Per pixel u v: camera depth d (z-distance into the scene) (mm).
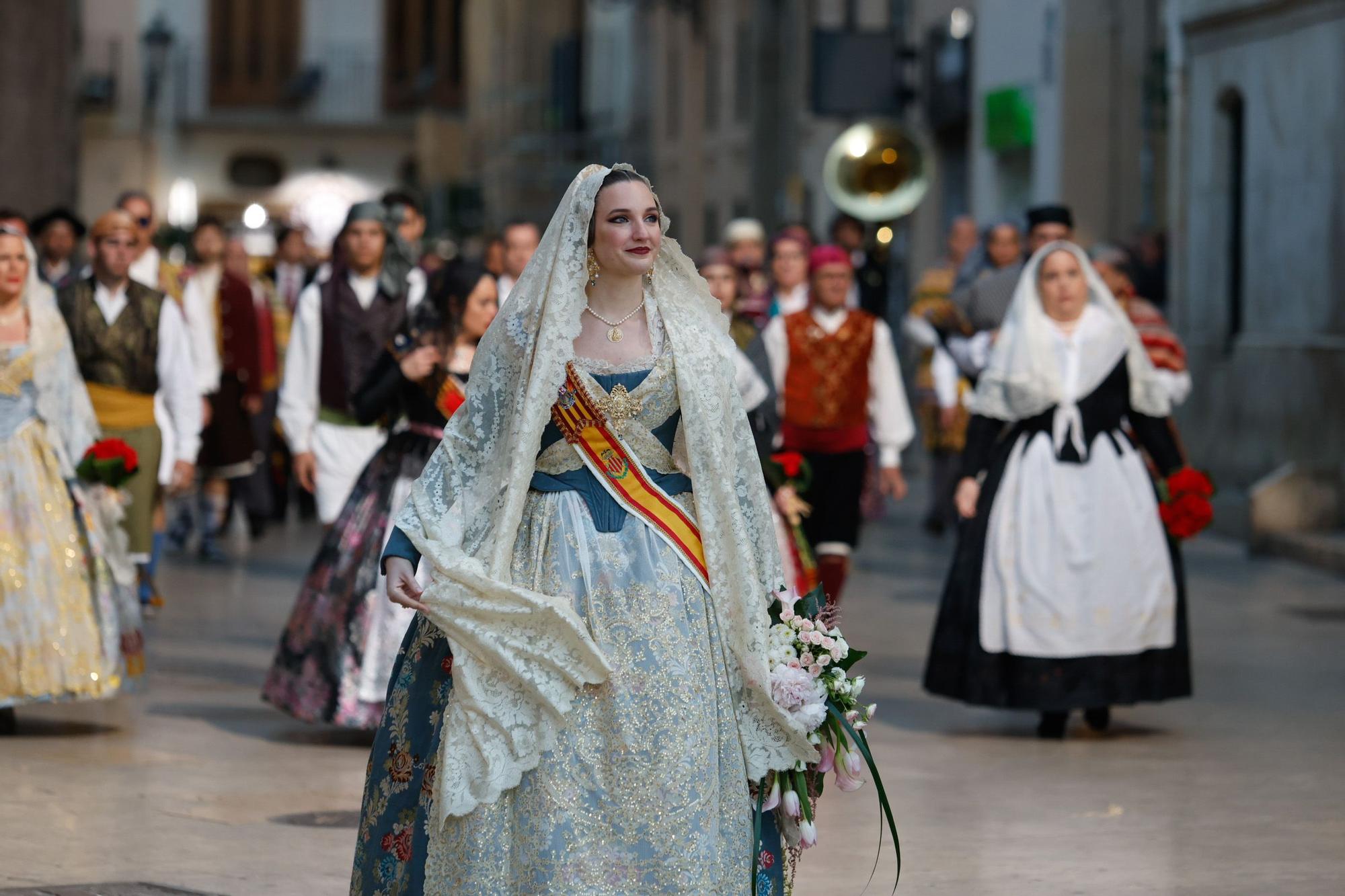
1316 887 8344
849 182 25594
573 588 6691
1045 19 28438
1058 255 11922
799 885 8320
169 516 24891
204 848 8766
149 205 18188
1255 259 23156
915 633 15836
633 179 6895
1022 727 12203
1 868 8312
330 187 59125
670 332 6895
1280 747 11555
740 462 6988
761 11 43375
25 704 11680
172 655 14531
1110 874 8562
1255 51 23047
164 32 69188
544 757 6508
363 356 13008
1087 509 11688
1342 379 20953
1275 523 21016
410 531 6762
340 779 10383
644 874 6422
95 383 13648
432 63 78375
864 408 15008
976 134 31766
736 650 6793
